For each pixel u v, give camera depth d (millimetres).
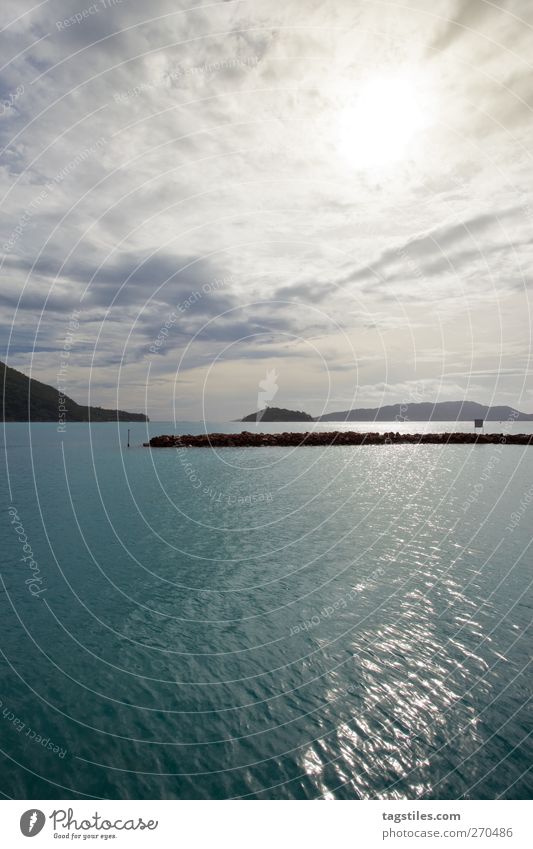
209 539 21094
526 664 10555
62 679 10234
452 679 10039
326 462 50344
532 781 7352
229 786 7348
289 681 10094
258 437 73375
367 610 13523
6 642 11906
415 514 25594
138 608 13914
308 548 19594
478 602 13992
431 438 75312
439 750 8031
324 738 8367
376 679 10086
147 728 8641
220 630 12430
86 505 28391
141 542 20641
